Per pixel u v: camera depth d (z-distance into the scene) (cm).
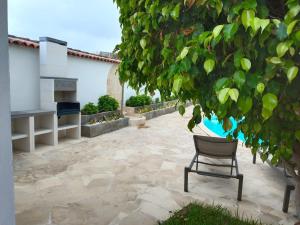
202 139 452
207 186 435
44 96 684
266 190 425
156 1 146
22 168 498
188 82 125
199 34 132
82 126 796
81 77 877
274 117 141
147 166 530
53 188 411
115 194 395
